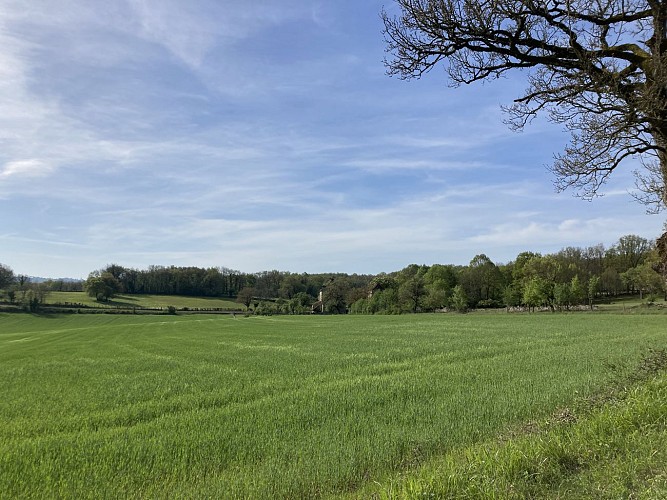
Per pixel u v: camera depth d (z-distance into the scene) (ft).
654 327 147.02
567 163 30.22
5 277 392.27
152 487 24.89
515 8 24.54
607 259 326.85
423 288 378.94
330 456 27.48
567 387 46.19
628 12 24.97
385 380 60.39
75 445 33.99
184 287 520.42
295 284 561.84
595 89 24.94
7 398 58.90
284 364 89.04
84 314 380.58
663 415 22.24
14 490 25.62
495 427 32.68
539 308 315.17
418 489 17.04
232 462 28.53
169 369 87.30
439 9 25.30
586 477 17.16
